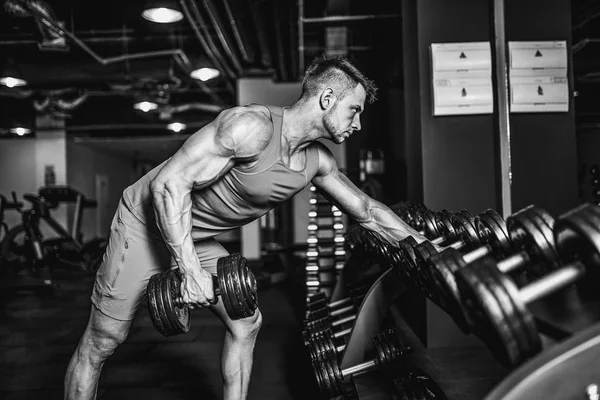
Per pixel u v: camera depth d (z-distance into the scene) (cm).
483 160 294
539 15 283
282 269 634
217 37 641
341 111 146
